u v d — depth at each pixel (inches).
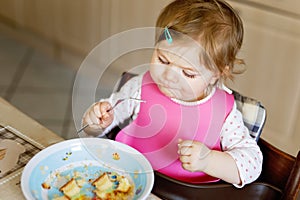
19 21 120.4
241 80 83.4
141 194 31.2
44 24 114.9
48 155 33.7
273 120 82.5
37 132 38.4
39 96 99.1
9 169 34.0
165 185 34.6
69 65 112.3
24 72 108.1
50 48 115.9
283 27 76.2
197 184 34.5
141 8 93.6
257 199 36.3
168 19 37.9
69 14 107.7
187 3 38.5
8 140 37.0
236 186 35.7
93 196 31.8
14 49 118.0
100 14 101.3
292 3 73.7
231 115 40.1
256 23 79.0
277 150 37.7
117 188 32.3
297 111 78.8
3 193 31.9
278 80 79.6
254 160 36.8
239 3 80.0
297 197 33.2
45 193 31.5
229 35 37.3
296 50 75.8
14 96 98.3
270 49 78.9
